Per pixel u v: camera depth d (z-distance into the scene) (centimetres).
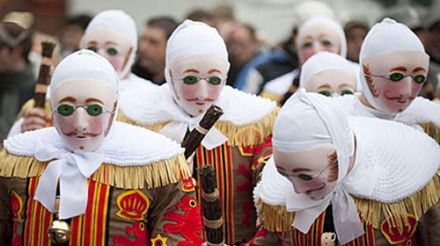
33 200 490
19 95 844
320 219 487
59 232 479
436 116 590
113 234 485
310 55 755
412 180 482
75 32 1015
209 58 585
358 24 877
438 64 781
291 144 460
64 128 483
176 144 503
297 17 895
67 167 488
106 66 490
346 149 466
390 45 552
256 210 552
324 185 468
